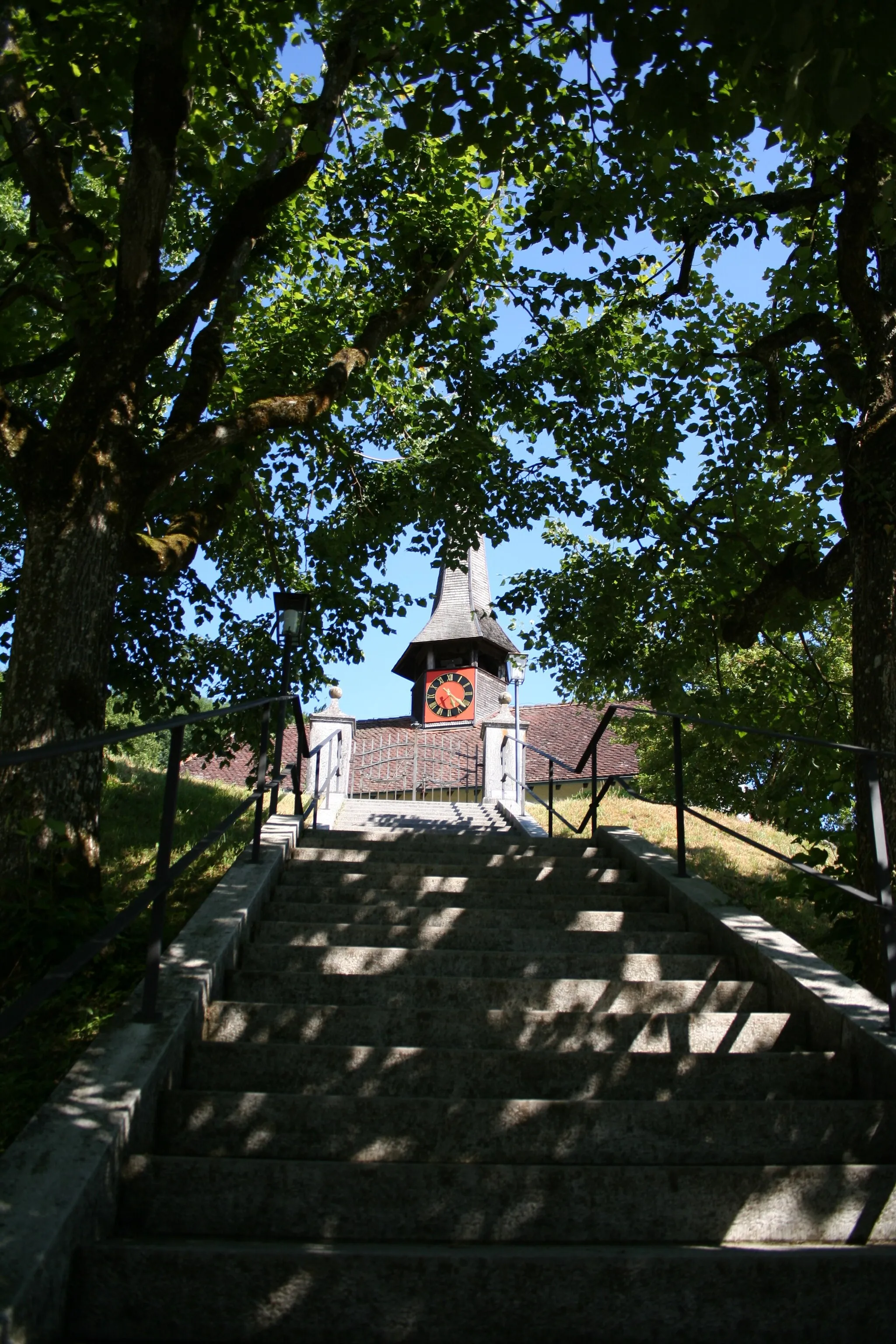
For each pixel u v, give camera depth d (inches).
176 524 342.3
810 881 257.0
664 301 433.1
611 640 485.7
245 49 269.9
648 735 916.6
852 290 298.4
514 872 314.8
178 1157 138.3
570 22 230.8
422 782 1175.6
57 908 215.6
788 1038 191.5
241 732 494.3
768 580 383.9
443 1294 118.0
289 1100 155.4
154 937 171.3
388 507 511.5
